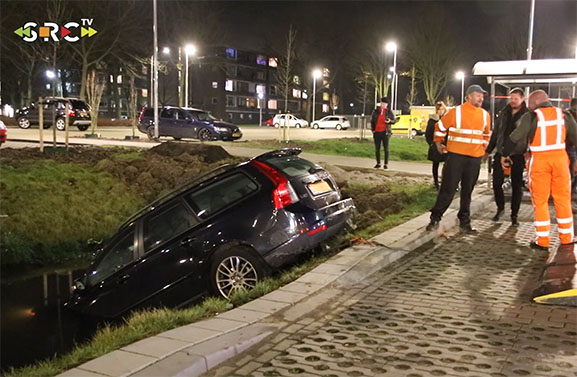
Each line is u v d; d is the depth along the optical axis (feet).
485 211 33.73
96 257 23.91
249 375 13.04
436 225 26.71
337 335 15.25
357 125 178.09
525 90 44.01
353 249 23.39
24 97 196.85
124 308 22.15
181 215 22.56
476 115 25.86
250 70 298.35
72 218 38.60
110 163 49.08
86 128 102.42
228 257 21.06
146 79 250.78
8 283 29.09
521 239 26.05
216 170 24.59
